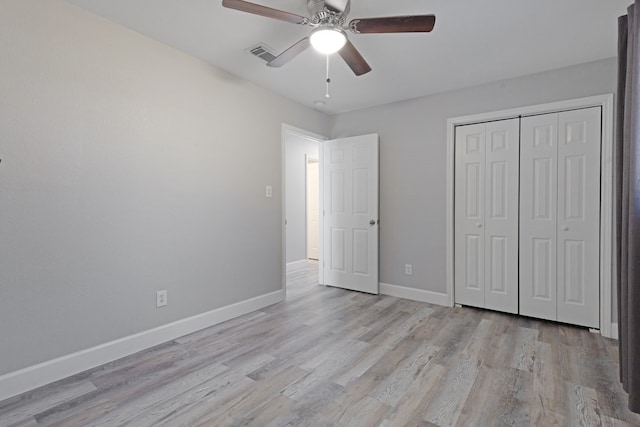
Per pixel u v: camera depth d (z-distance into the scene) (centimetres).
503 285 311
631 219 146
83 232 204
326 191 422
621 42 178
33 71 183
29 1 181
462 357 222
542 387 185
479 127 320
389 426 154
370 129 390
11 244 177
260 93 326
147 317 238
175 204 254
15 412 163
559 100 278
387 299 361
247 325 284
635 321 144
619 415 160
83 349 204
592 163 268
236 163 303
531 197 295
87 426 153
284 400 174
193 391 182
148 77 235
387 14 202
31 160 183
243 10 168
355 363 215
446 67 277
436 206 343
